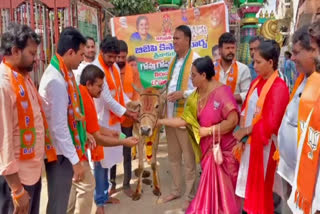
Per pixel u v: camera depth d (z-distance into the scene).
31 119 2.38
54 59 2.73
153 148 4.50
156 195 4.65
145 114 3.86
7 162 2.19
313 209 2.13
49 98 2.65
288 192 3.09
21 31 2.29
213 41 6.65
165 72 6.66
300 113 2.35
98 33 8.49
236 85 4.23
